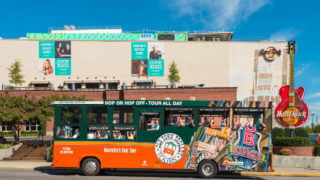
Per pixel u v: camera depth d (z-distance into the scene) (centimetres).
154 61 6312
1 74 5984
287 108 2117
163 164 1329
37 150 2227
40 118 2280
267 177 1479
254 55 6347
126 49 6325
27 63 6103
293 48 2250
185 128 1338
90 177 1327
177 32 7906
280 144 1988
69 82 6125
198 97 3962
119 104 1353
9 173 1470
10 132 4081
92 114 1369
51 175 1398
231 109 1320
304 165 1853
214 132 1327
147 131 1346
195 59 6334
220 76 6297
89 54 6278
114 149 1347
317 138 2019
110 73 6272
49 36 7738
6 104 2314
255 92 6278
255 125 1316
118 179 1292
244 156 1307
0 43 6059
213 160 1330
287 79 6306
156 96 4041
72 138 1362
